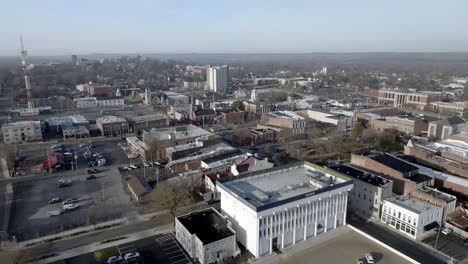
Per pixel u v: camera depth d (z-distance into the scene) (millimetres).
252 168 137000
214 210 104438
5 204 121812
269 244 91125
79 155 178375
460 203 111500
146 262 88312
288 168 117000
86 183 141000
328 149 182250
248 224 91375
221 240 87938
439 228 103625
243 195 96812
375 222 110438
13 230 103812
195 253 90062
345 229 102812
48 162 156500
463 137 174125
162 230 104438
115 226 106438
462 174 136375
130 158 173250
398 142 195375
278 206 88812
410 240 99750
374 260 86000
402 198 111688
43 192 132125
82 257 90562
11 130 197875
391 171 123938
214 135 187750
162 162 165500
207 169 141750
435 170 137250
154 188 130875
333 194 99250
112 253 91938
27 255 90562
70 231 103438
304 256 89250
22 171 154125
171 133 189625
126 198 126562
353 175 121250
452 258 90375
